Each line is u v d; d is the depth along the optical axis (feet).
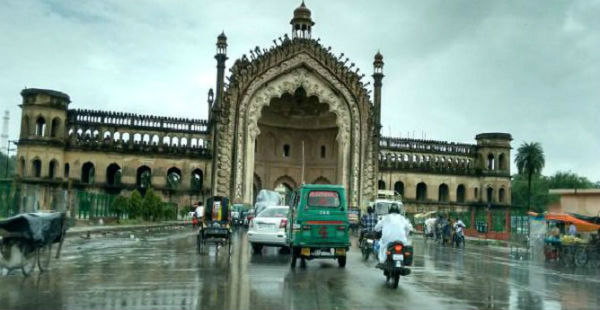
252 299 30.50
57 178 166.81
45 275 38.32
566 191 111.45
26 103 165.99
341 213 50.01
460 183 208.03
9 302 27.63
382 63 182.60
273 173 190.08
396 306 29.68
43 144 164.45
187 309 27.07
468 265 57.31
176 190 176.24
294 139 194.08
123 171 174.40
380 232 41.04
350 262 55.98
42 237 38.50
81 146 171.94
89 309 26.32
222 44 168.86
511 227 103.45
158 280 37.14
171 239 82.89
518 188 276.62
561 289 39.83
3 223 36.94
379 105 180.86
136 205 127.85
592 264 61.93
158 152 176.96
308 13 180.24
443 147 208.74
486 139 211.00
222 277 39.60
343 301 30.78
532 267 58.44
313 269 47.85
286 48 167.53
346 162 171.73
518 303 32.35
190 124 182.09
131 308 26.91
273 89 167.43
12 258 37.37
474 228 123.65
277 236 62.18
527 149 201.77
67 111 173.47
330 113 185.57
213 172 160.04
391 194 146.92
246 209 152.76
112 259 50.65
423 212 199.93
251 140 164.25
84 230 84.43
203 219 59.21
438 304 30.81
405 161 202.49
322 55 170.30
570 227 74.59
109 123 175.63
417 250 81.20
